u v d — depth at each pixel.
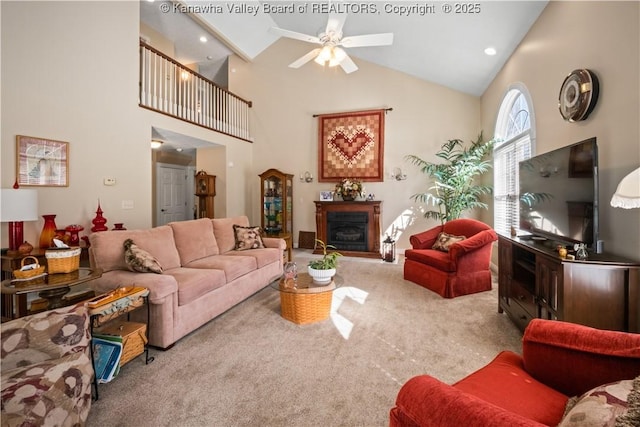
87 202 3.60
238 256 3.72
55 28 3.28
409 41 4.75
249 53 6.77
